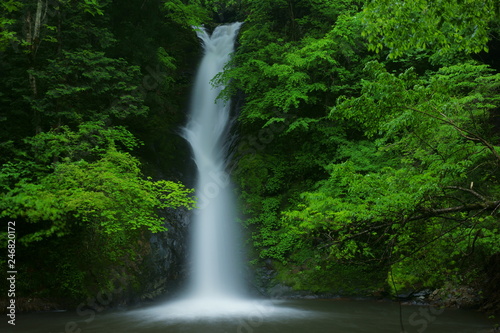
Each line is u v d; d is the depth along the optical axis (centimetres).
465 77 1180
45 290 1218
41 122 1486
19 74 1490
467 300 1152
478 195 693
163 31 2219
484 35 705
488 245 911
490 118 1322
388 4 709
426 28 717
